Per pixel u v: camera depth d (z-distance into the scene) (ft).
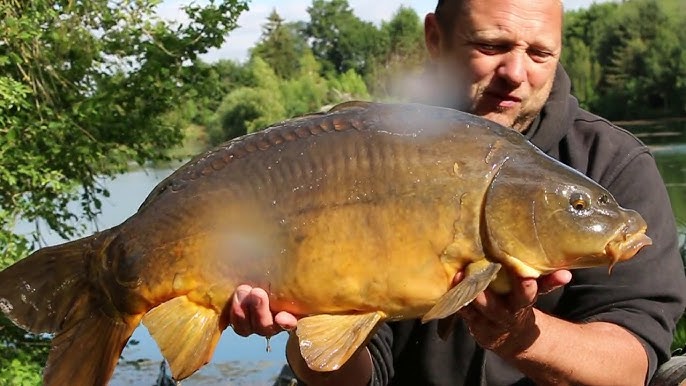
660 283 9.34
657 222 9.67
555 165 7.24
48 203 26.14
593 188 7.21
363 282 7.00
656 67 117.29
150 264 7.27
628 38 120.67
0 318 25.54
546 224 7.04
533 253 7.04
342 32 171.32
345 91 113.29
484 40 9.48
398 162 7.07
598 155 9.91
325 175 7.11
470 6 9.56
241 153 7.38
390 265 6.97
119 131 28.43
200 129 68.39
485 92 9.64
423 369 10.01
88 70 28.86
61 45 27.94
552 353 8.21
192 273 7.20
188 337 7.14
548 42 9.49
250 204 7.17
